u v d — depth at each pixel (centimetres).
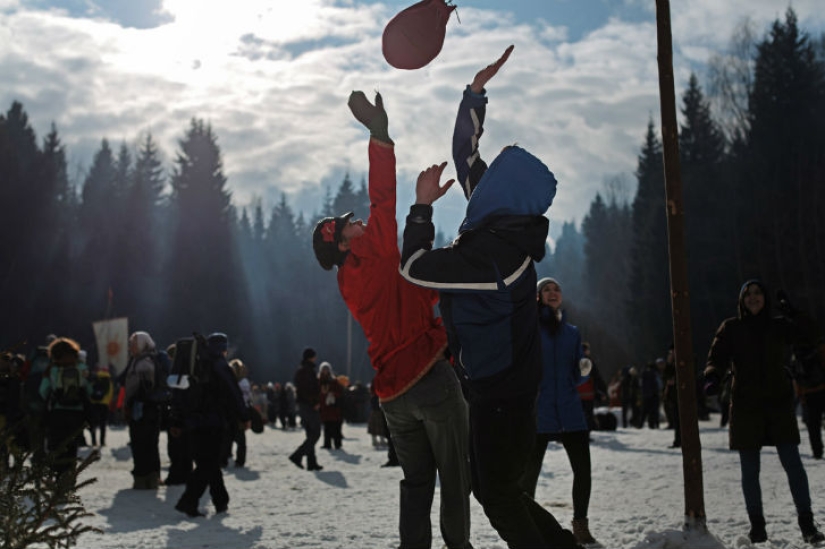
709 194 5869
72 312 7062
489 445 382
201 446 881
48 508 404
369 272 434
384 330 433
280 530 752
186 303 7644
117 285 7262
